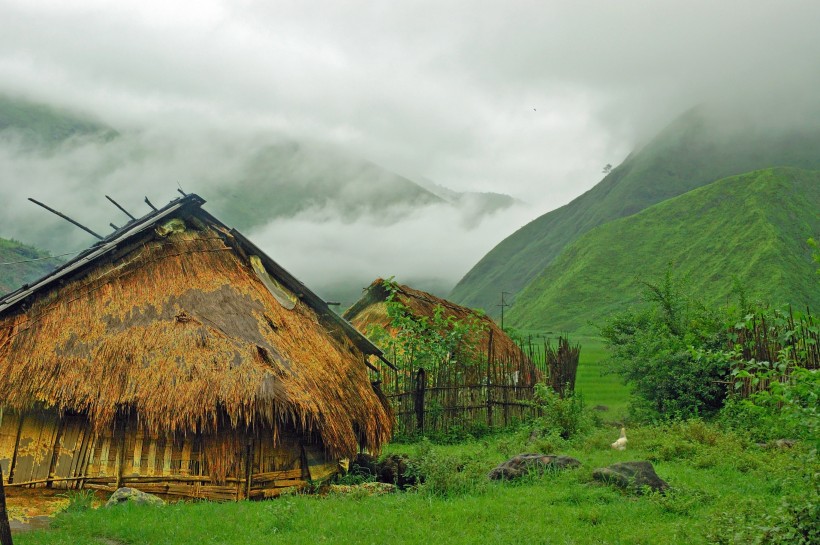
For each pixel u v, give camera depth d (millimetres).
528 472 14070
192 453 13812
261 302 16031
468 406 22812
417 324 24359
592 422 22000
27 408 13664
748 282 100625
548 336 88250
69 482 13789
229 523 10852
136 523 10812
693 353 10008
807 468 9000
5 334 14328
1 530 8445
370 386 16922
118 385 13516
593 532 10086
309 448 14906
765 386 18109
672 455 15930
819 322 8984
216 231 17016
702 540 9289
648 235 138750
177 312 14883
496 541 9672
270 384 13539
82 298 14867
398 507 11836
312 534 10234
